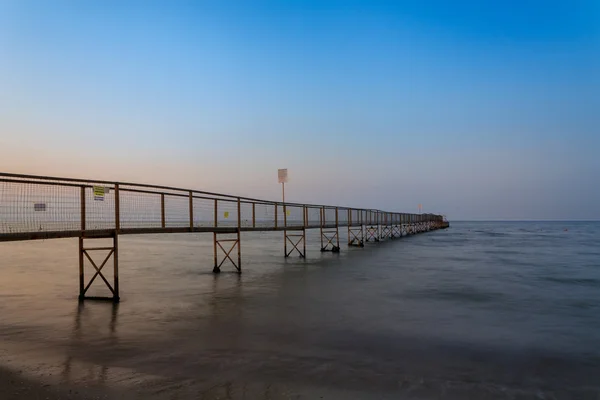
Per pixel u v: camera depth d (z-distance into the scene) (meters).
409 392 5.47
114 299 11.62
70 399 5.23
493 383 5.80
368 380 5.88
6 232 9.42
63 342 7.75
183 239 53.62
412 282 15.25
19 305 11.13
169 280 15.74
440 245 37.06
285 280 15.71
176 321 9.36
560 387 5.69
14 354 7.04
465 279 16.09
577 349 7.38
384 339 7.94
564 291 13.43
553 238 51.78
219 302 11.52
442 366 6.46
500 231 80.69
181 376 5.99
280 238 52.88
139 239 53.81
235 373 6.12
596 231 81.38
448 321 9.40
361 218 35.41
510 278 16.38
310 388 5.58
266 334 8.27
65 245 40.41
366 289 13.70
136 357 6.85
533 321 9.43
